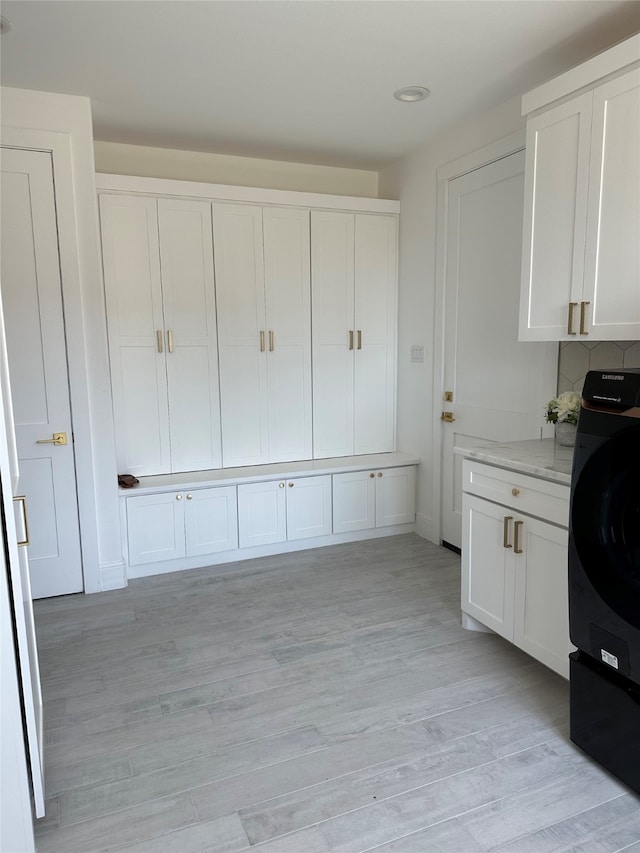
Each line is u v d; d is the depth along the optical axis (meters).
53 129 2.77
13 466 1.59
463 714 2.02
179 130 3.27
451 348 3.52
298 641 2.53
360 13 2.09
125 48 2.34
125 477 3.29
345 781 1.71
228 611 2.84
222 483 3.38
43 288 2.84
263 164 3.84
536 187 2.33
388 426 4.08
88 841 1.51
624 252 1.97
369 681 2.22
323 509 3.70
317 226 3.69
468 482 2.49
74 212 2.84
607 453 1.65
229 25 2.17
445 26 2.18
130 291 3.28
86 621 2.75
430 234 3.61
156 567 3.32
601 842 1.50
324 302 3.78
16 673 1.30
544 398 2.83
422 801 1.63
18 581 1.38
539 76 2.62
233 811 1.60
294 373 3.75
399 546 3.74
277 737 1.91
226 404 3.59
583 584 1.75
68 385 2.93
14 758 1.23
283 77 2.62
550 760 1.79
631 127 1.91
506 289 3.06
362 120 3.16
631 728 1.63
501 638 2.54
